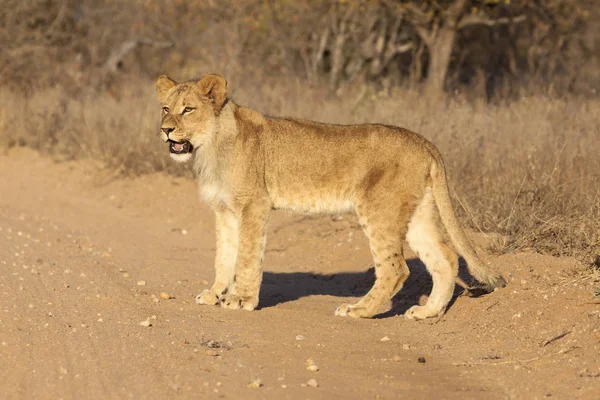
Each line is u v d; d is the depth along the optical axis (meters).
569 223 16.31
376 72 41.62
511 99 30.47
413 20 40.28
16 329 12.75
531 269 15.13
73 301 14.66
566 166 19.42
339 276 18.62
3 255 18.03
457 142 22.47
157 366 11.20
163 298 15.34
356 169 14.47
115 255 19.55
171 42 46.38
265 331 13.20
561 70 41.69
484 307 14.16
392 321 14.25
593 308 12.73
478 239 17.61
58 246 19.88
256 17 42.75
